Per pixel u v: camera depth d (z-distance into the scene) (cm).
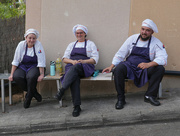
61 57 380
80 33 346
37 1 365
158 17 361
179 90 366
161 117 286
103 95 388
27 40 329
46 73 385
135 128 274
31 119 294
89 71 325
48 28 373
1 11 564
